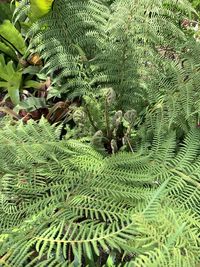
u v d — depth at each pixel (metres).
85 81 0.78
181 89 0.66
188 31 0.90
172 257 0.43
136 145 0.68
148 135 0.68
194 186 0.59
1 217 0.53
